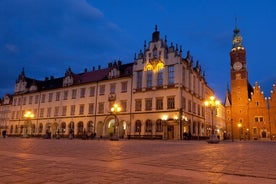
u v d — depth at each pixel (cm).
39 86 7625
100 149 1530
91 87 5900
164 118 4581
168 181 568
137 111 4988
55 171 673
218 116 7750
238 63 8231
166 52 4991
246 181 586
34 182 535
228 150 1647
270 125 7344
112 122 5453
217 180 591
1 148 1525
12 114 7756
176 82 4644
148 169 735
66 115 6212
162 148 1742
